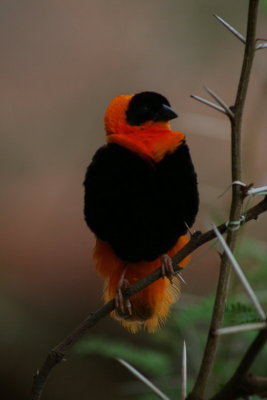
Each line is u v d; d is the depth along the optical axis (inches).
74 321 604.7
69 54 692.1
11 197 708.0
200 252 569.0
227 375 286.5
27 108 682.2
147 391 322.3
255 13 155.8
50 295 635.5
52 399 524.1
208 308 304.2
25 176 695.1
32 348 558.9
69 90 682.2
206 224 319.3
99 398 525.0
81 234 708.7
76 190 709.3
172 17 593.6
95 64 683.4
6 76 698.2
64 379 536.7
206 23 549.6
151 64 628.1
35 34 703.7
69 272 669.9
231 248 156.3
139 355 319.6
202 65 597.9
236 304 178.9
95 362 547.2
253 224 460.4
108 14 673.6
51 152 674.8
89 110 668.7
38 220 708.0
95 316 194.2
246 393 131.0
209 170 657.6
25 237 694.5
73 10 693.3
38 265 671.8
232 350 293.3
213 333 150.3
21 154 670.5
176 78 636.1
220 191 362.9
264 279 293.9
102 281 656.4
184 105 640.4
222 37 548.1
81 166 674.8
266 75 352.5
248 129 337.7
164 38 604.1
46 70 699.4
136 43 637.9
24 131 678.5
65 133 669.9
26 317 587.5
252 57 157.4
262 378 131.2
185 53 593.0
